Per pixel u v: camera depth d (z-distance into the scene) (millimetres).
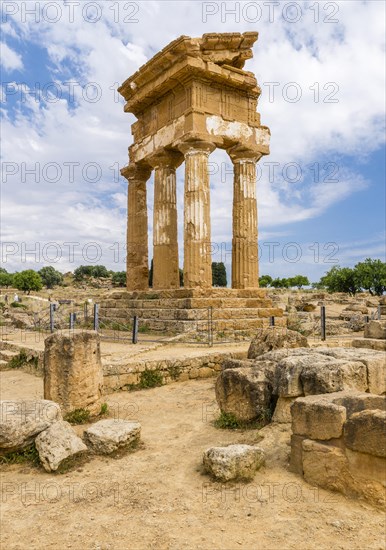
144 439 7652
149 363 11859
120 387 11320
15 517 5062
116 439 6867
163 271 21125
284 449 6648
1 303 47031
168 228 21328
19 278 74125
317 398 5980
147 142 22344
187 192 19109
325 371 7145
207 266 18844
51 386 8508
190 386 11789
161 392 11227
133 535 4625
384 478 4926
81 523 4891
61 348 8531
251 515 4941
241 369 8227
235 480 5734
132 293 21469
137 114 23359
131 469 6340
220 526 4754
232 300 18500
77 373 8531
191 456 6793
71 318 18984
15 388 12094
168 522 4863
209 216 19109
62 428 6785
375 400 6109
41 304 46531
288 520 4812
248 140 20656
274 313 19234
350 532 4547
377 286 61938
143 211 23719
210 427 8227
